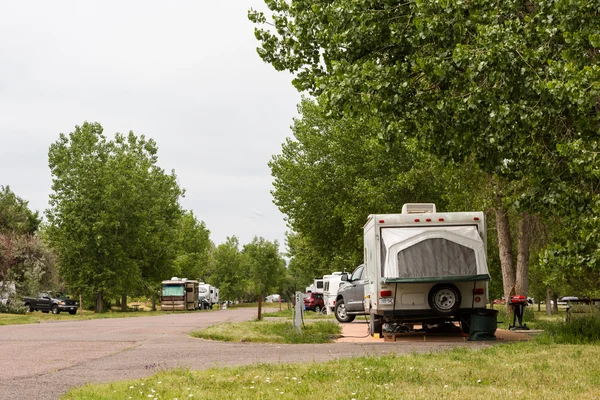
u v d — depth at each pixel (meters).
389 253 15.18
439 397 6.87
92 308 68.62
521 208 11.56
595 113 10.61
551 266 11.57
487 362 9.88
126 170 59.38
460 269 15.08
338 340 16.42
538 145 11.42
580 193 10.85
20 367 10.70
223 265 94.62
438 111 11.70
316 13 15.13
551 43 10.75
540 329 18.84
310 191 41.34
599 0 9.38
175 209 71.38
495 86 10.55
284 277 101.25
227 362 10.91
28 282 50.72
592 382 7.87
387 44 13.09
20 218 61.03
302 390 7.34
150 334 18.92
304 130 43.91
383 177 38.72
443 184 31.53
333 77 13.20
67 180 56.50
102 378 9.22
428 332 16.97
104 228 56.19
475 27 11.30
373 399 6.79
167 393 7.32
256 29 17.00
